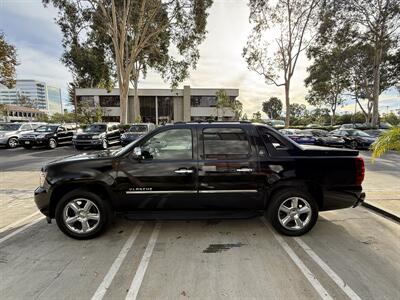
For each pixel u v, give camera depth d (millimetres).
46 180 3785
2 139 16734
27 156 13281
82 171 3729
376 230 4141
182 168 3730
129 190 3744
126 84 21875
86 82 30562
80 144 15773
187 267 3094
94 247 3605
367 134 16797
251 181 3779
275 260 3242
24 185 7270
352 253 3416
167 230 4152
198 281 2814
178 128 3893
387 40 23766
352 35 24047
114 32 20516
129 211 3844
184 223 4426
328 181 3834
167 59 26109
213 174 3744
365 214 4852
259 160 3785
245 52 24859
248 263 3176
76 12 20734
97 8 21078
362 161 3916
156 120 51094
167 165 3732
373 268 3066
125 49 23812
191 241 3773
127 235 3977
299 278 2863
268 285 2740
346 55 27922
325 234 3984
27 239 3861
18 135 17578
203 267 3092
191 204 3801
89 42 23656
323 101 43375
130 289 2684
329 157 3869
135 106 36219
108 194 3783
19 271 3029
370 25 23562
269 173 3779
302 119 67125
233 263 3176
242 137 3865
